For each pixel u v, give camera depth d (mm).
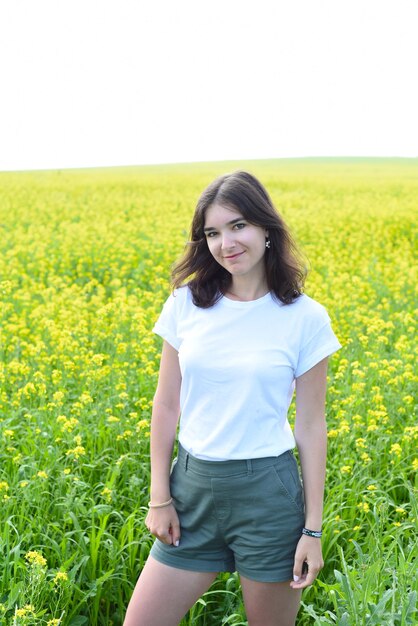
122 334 8047
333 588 3727
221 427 2863
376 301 11164
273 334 2891
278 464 2869
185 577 3006
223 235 2865
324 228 18125
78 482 4508
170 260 14438
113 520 4727
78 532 4156
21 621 3242
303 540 2861
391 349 8586
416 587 3498
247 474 2838
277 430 2898
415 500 4367
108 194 28781
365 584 3414
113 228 19375
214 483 2871
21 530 4293
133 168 54438
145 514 4590
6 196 27609
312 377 2936
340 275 12258
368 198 26812
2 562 3955
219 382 2871
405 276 13188
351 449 5473
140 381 6742
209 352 2891
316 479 2906
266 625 3010
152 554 3070
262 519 2852
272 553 2877
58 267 14391
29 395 6297
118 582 4125
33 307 10742
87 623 3977
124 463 5133
